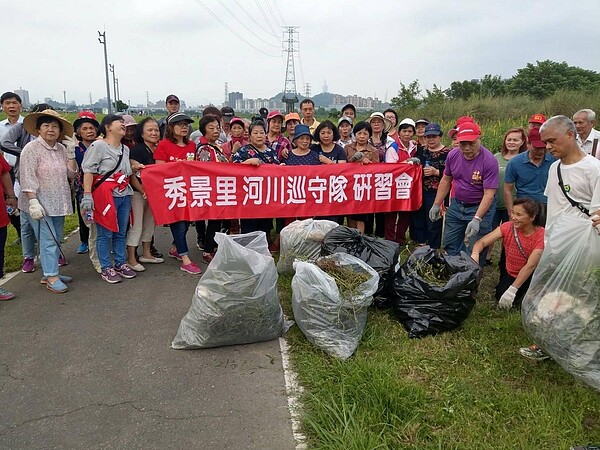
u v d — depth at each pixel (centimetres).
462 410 284
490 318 415
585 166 325
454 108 2205
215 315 351
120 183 481
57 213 462
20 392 307
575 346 289
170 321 411
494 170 443
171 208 522
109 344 370
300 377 324
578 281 291
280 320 377
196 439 264
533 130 439
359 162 589
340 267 384
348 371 317
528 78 3372
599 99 1970
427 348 360
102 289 481
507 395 297
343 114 794
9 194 476
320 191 575
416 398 289
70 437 266
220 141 774
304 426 275
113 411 288
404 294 392
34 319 411
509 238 411
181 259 581
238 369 336
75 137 559
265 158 573
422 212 617
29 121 451
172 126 535
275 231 666
